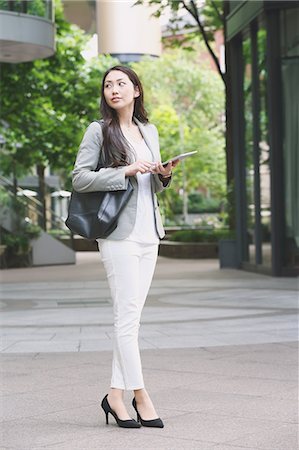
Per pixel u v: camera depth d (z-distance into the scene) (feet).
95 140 19.40
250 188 70.54
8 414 20.76
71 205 19.26
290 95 63.10
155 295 52.31
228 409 20.76
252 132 68.39
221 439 18.03
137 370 19.33
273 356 28.48
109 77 19.63
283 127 63.05
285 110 63.10
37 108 101.50
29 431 19.07
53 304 48.85
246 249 73.10
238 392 22.72
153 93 153.07
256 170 67.51
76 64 99.76
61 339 33.88
